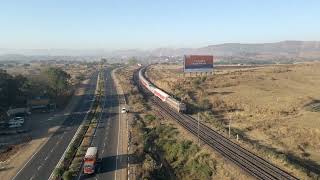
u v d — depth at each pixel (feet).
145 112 366.43
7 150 246.88
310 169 189.47
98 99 455.63
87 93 524.11
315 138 242.37
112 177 188.34
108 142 256.11
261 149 217.15
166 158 235.61
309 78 542.16
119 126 304.71
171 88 511.40
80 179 186.70
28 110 374.02
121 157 222.07
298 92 429.79
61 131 296.10
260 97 404.98
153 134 281.74
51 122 331.98
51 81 479.41
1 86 387.55
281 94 418.10
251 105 364.38
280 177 171.32
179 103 352.69
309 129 260.62
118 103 423.23
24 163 217.36
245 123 298.56
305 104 356.18
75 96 495.41
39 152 239.71
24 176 194.80
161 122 315.99
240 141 241.14
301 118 299.79
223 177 186.50
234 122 305.94
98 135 276.41
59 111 385.70
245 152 214.90
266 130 270.26
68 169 200.95
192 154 226.58
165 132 281.95
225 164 196.54
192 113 352.49
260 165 189.67
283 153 215.72
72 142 260.42
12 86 398.83
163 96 425.28
